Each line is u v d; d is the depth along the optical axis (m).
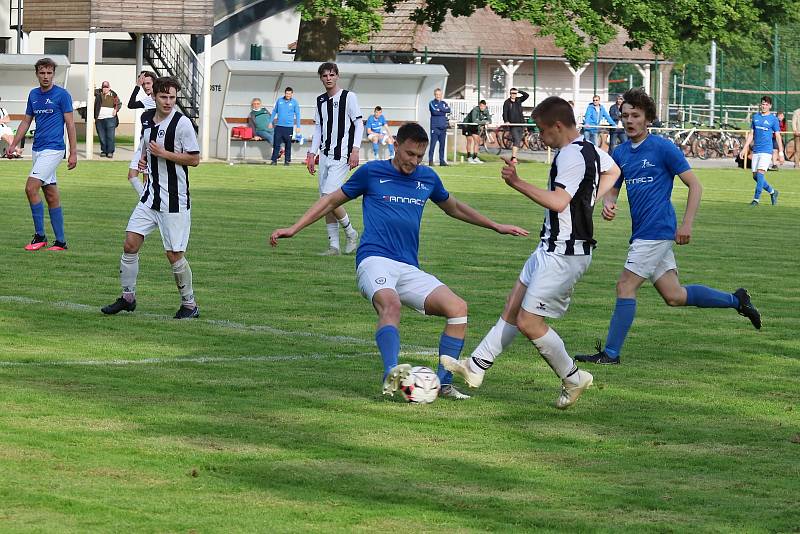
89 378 22.25
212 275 36.75
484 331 28.73
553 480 16.64
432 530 14.38
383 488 16.00
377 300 21.17
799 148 115.25
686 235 25.42
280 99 94.50
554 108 20.28
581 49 105.06
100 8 93.69
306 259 41.09
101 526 14.20
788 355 26.55
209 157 100.06
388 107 103.06
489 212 60.62
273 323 28.81
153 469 16.53
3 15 122.12
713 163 118.38
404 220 21.64
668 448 18.48
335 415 19.95
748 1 116.31
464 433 19.09
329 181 41.84
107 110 96.12
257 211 57.59
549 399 21.70
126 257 29.28
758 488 16.48
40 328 27.44
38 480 15.88
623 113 25.48
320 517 14.72
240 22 127.12
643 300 34.34
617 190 25.86
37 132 41.25
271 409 20.19
